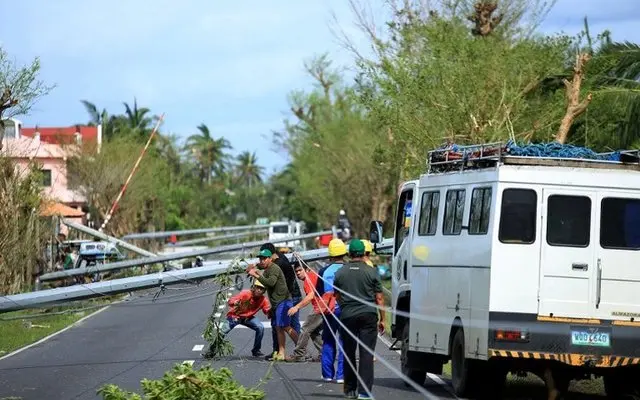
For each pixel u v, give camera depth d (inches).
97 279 2928.2
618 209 1160.8
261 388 1317.7
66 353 1796.3
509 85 2223.2
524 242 1150.3
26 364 1644.9
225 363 1608.0
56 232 3223.4
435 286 1298.0
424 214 1355.8
